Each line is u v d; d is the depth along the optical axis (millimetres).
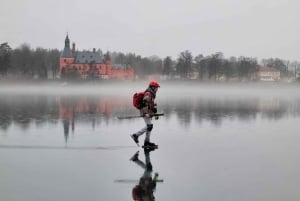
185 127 20484
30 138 15711
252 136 17000
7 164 10609
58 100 49750
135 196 7598
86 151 12883
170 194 7762
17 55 146125
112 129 19234
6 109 32469
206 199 7426
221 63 157750
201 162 11188
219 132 18359
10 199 7285
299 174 9664
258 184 8641
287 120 24938
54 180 8836
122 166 10508
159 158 11766
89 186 8320
